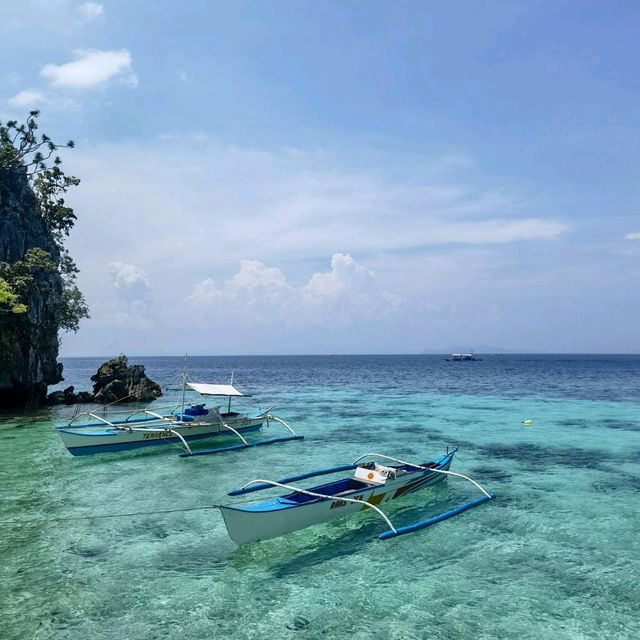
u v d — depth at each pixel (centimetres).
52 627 1005
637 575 1245
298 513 1435
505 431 3444
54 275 5719
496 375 11275
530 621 1038
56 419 4003
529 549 1402
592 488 2023
